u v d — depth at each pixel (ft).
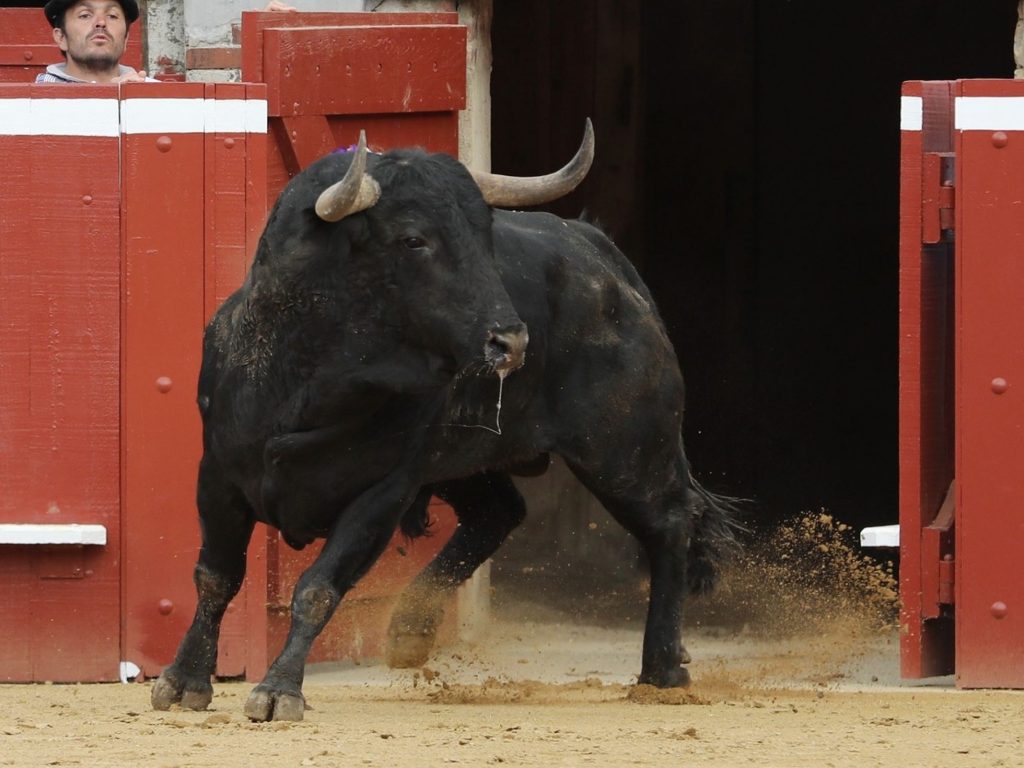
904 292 86.48
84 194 86.38
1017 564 84.69
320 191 66.85
